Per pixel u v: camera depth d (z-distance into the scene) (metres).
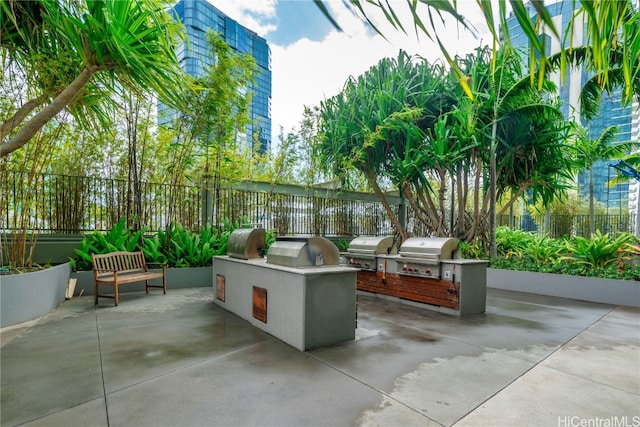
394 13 0.94
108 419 2.13
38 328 4.05
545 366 3.05
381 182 10.62
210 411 2.23
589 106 7.34
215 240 7.42
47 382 2.63
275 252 4.12
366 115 9.14
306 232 9.42
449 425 2.10
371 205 10.86
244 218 8.12
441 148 8.30
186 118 6.91
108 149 6.73
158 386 2.58
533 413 2.25
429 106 9.18
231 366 2.99
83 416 2.16
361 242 6.79
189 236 7.25
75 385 2.59
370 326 4.35
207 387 2.57
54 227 6.25
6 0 3.72
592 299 6.01
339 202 10.12
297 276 3.47
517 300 6.09
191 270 6.87
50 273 4.83
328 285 3.57
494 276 7.40
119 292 6.19
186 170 7.82
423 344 3.64
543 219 13.15
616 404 2.38
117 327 4.12
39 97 4.31
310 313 3.43
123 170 6.98
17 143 3.89
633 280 5.76
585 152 10.85
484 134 7.92
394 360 3.17
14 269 4.84
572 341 3.77
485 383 2.69
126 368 2.91
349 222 10.34
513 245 9.31
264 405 2.32
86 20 3.78
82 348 3.38
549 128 8.32
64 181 6.34
